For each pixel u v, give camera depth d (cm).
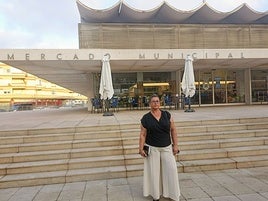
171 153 443
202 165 599
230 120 834
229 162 608
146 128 441
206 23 1894
